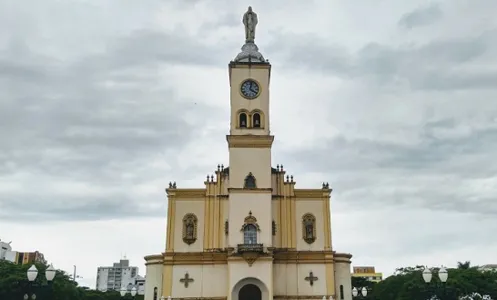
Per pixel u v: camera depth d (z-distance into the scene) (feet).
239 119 218.18
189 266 209.05
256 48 233.55
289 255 210.18
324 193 219.41
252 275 197.06
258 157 212.84
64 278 251.60
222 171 220.84
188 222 215.51
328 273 208.95
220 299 204.64
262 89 221.87
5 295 204.95
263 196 207.92
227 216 214.69
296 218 216.54
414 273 264.11
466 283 234.99
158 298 211.82
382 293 278.67
